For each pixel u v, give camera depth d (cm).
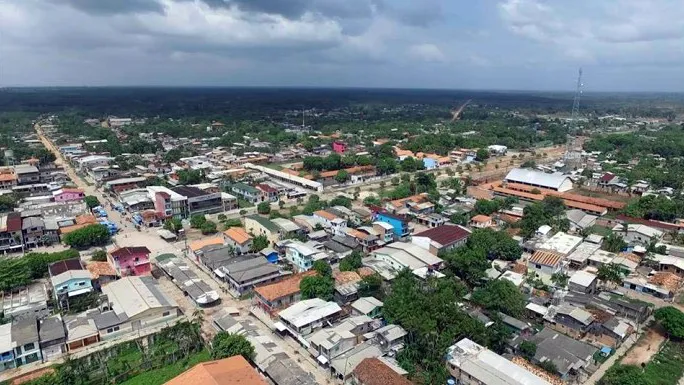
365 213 14475
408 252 11150
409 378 7106
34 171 19050
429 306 8038
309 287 9194
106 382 7050
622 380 6675
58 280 9219
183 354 7775
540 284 10144
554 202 16050
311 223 13562
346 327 8019
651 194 16362
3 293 9375
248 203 17175
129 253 10562
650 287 9969
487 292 9150
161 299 8975
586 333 8375
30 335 7550
